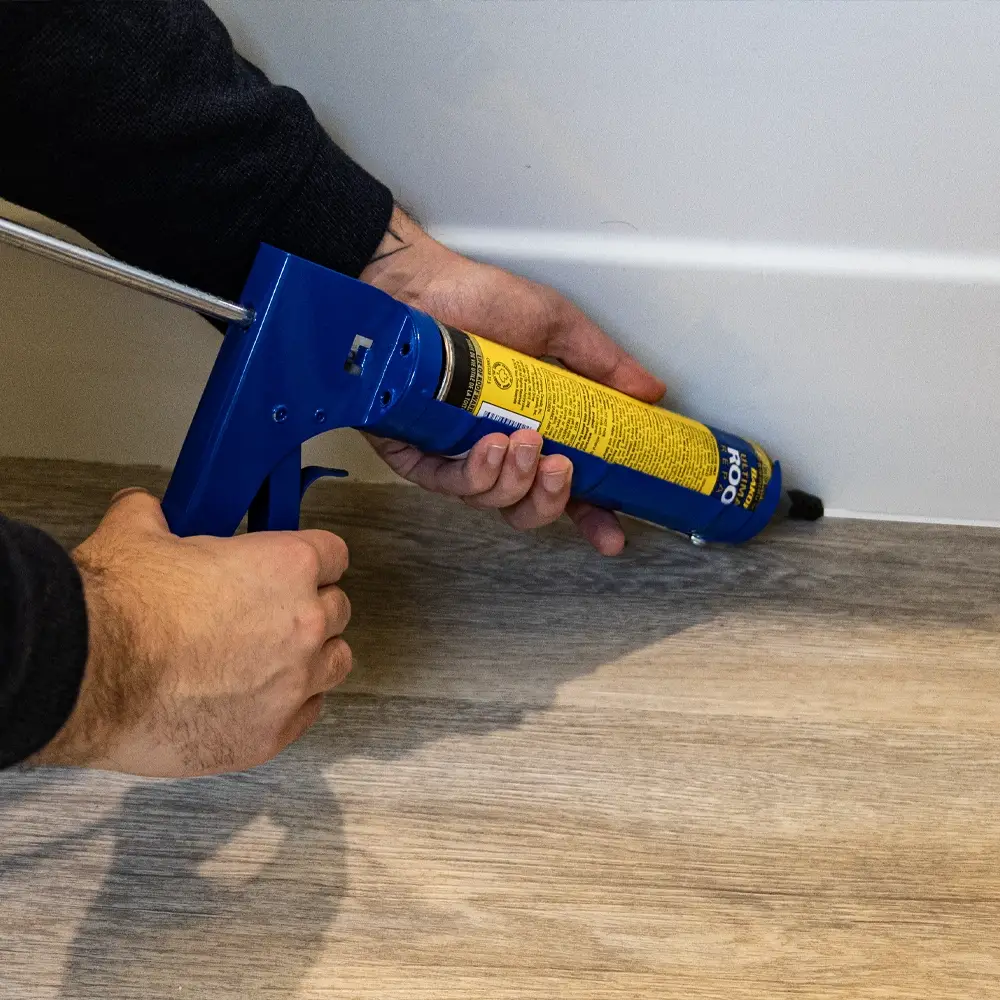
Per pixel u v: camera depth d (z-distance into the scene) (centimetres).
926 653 71
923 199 64
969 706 68
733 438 71
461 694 68
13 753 40
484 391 57
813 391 74
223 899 58
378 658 70
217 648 48
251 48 62
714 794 63
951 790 63
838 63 58
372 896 58
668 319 71
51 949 56
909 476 78
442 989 54
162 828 61
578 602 74
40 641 39
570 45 59
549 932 57
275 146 56
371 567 77
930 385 72
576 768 64
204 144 54
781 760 65
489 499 62
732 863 60
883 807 62
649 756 65
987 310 67
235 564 49
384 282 65
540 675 69
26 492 82
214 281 62
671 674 70
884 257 67
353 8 59
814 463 79
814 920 57
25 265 70
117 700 45
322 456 82
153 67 51
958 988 55
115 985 55
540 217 67
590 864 60
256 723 51
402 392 55
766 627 73
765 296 69
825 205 65
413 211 68
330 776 63
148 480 83
